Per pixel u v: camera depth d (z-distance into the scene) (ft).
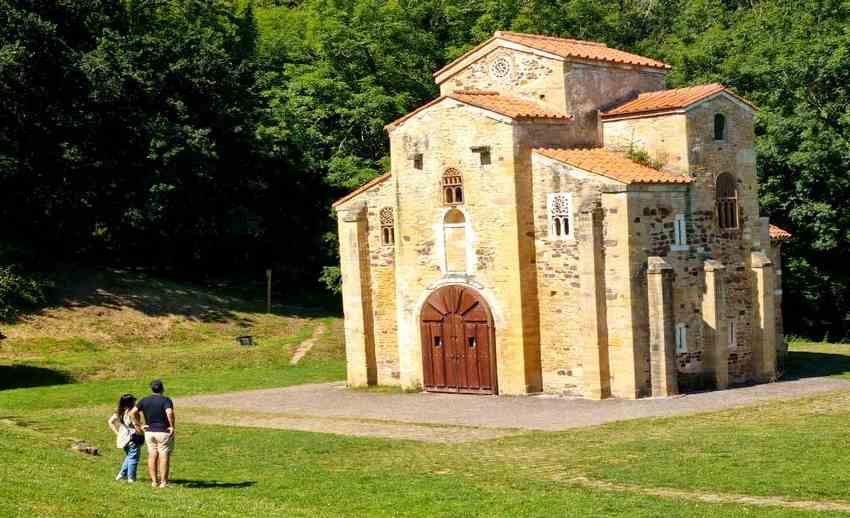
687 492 88.84
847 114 214.07
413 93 245.24
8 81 201.67
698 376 147.13
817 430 109.60
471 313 150.10
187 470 103.30
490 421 128.36
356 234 164.35
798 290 225.15
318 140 239.09
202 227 243.40
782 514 80.02
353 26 248.52
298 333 215.51
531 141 146.72
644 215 141.08
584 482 93.86
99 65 208.23
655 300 140.05
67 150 206.18
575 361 143.64
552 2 274.77
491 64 158.10
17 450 101.96
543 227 145.59
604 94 155.94
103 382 175.52
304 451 113.09
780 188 218.59
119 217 223.51
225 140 233.35
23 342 191.01
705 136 149.38
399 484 94.79
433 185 152.66
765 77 228.63
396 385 163.12
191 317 216.13
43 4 214.07
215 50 230.68
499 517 83.05
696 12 307.99
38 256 228.02
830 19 243.40
